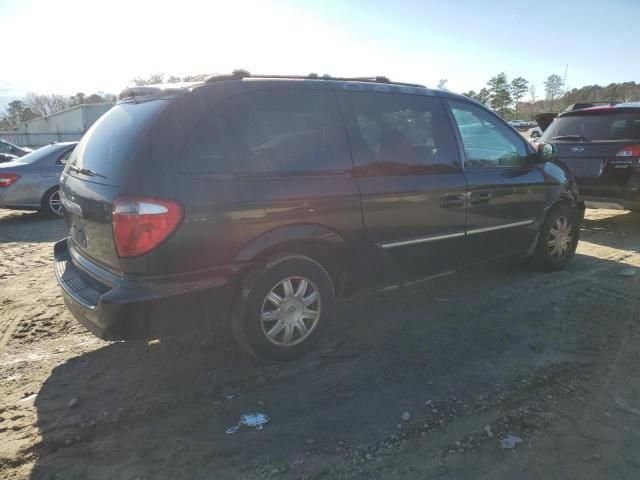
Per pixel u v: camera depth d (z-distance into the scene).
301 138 3.10
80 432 2.55
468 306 4.18
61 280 3.13
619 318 3.89
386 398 2.85
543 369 3.14
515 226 4.45
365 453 2.39
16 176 8.32
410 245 3.62
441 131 3.84
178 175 2.64
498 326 3.78
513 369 3.15
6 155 13.02
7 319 3.99
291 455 2.38
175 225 2.60
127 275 2.65
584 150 6.68
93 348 3.50
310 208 3.05
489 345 3.47
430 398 2.84
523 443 2.46
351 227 3.26
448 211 3.80
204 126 2.77
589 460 2.33
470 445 2.44
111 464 2.32
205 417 2.68
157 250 2.59
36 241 6.98
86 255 3.09
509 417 2.66
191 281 2.71
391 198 3.42
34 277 5.17
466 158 3.98
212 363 3.25
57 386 2.99
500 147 4.35
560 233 4.99
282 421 2.64
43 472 2.27
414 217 3.59
